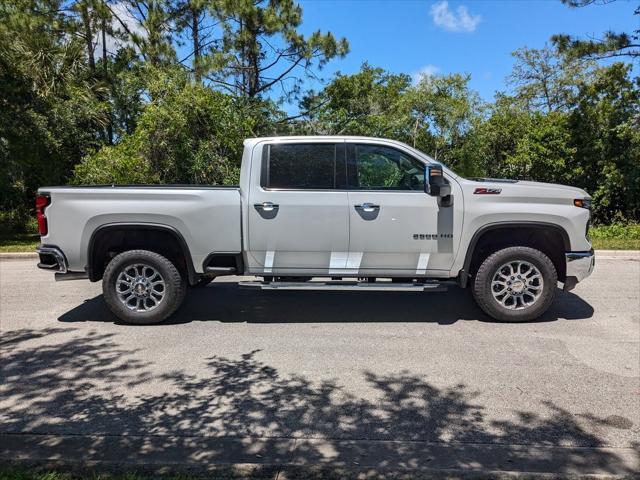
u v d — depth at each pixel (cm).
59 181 1814
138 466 296
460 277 587
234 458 314
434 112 1764
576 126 1606
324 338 548
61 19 1958
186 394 411
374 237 573
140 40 1944
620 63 1577
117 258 590
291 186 579
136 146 1432
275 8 1923
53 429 355
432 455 316
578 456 315
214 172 1439
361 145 583
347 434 345
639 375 444
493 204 570
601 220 1658
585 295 734
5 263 1108
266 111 1830
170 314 599
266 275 593
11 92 1567
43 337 561
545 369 457
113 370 462
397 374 448
